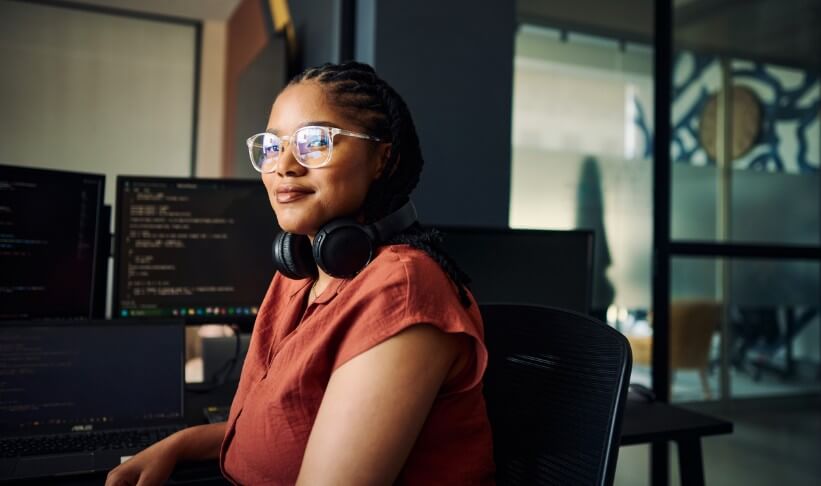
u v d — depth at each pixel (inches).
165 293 62.8
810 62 108.9
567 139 97.3
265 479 32.7
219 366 70.1
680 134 100.6
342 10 89.6
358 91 33.8
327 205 33.0
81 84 186.5
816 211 108.7
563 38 98.0
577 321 40.9
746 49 104.7
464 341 31.1
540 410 39.8
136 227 62.3
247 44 171.9
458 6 86.2
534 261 66.0
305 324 32.3
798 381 108.0
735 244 102.7
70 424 48.9
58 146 184.2
